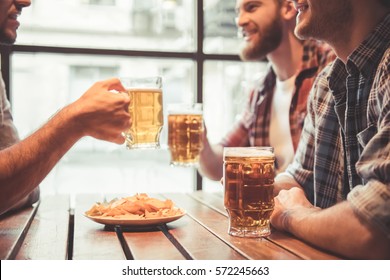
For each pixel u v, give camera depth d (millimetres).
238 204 1153
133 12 4473
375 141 1034
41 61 2742
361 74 1348
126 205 1330
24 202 1619
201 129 1790
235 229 1186
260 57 2539
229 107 3086
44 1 3732
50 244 1141
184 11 2842
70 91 3367
